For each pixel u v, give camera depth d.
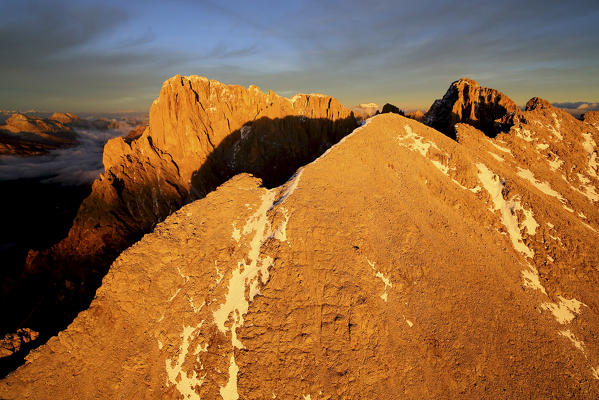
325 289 39.69
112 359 37.56
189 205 54.75
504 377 34.62
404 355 35.50
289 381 33.62
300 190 51.38
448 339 37.06
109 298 41.12
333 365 34.25
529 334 38.41
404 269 43.03
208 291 42.91
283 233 45.66
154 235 48.34
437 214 51.34
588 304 42.94
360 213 48.78
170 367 37.22
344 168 56.81
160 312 41.75
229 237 48.72
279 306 38.84
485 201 56.19
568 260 47.25
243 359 35.62
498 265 45.88
